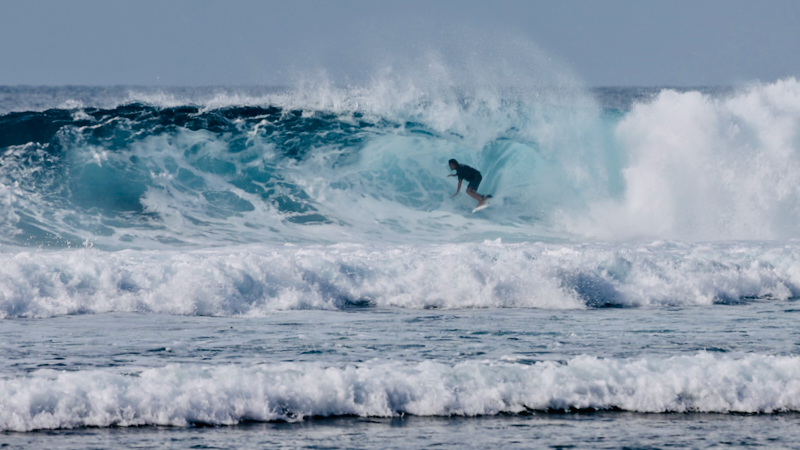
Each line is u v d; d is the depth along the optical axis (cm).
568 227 6725
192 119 6738
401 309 3859
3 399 2003
